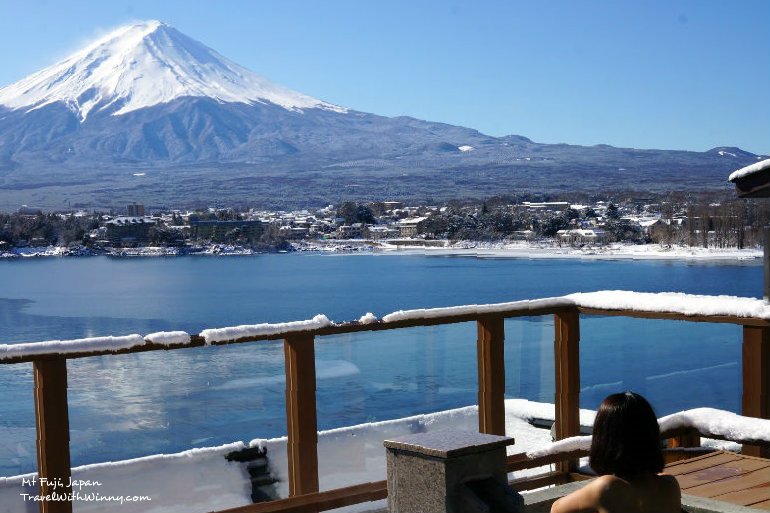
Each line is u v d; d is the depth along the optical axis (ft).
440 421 13.15
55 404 9.30
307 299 298.35
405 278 388.16
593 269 419.33
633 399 6.49
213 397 11.46
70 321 238.68
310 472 10.87
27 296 336.90
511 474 13.14
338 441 12.30
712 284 304.71
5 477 10.32
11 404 10.68
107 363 11.24
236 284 384.06
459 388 13.55
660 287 294.05
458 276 391.65
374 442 12.61
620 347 16.66
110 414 11.19
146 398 11.04
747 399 12.36
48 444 9.25
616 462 6.39
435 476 7.67
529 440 13.87
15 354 8.93
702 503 8.52
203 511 11.25
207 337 10.07
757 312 11.86
